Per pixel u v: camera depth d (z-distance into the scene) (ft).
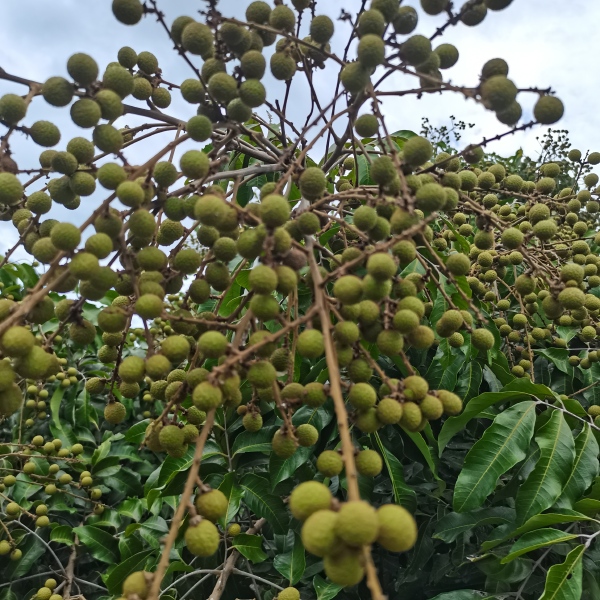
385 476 1.93
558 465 1.51
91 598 2.45
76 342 1.25
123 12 1.32
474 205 1.60
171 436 1.17
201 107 1.36
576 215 2.10
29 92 1.23
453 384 1.73
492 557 1.63
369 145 2.01
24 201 1.43
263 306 1.07
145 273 1.23
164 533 2.05
